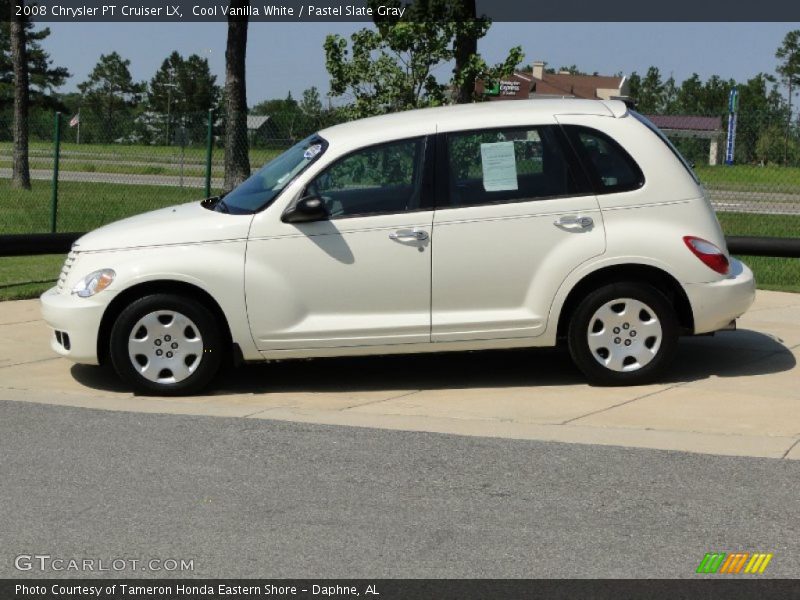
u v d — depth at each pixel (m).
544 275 7.86
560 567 4.85
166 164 23.47
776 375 8.37
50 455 6.48
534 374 8.56
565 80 79.75
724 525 5.32
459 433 6.88
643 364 7.98
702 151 16.27
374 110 15.77
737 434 6.79
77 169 24.52
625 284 7.88
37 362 9.10
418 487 5.89
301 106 24.27
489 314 7.90
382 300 7.89
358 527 5.32
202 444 6.68
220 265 7.86
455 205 7.88
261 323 7.89
